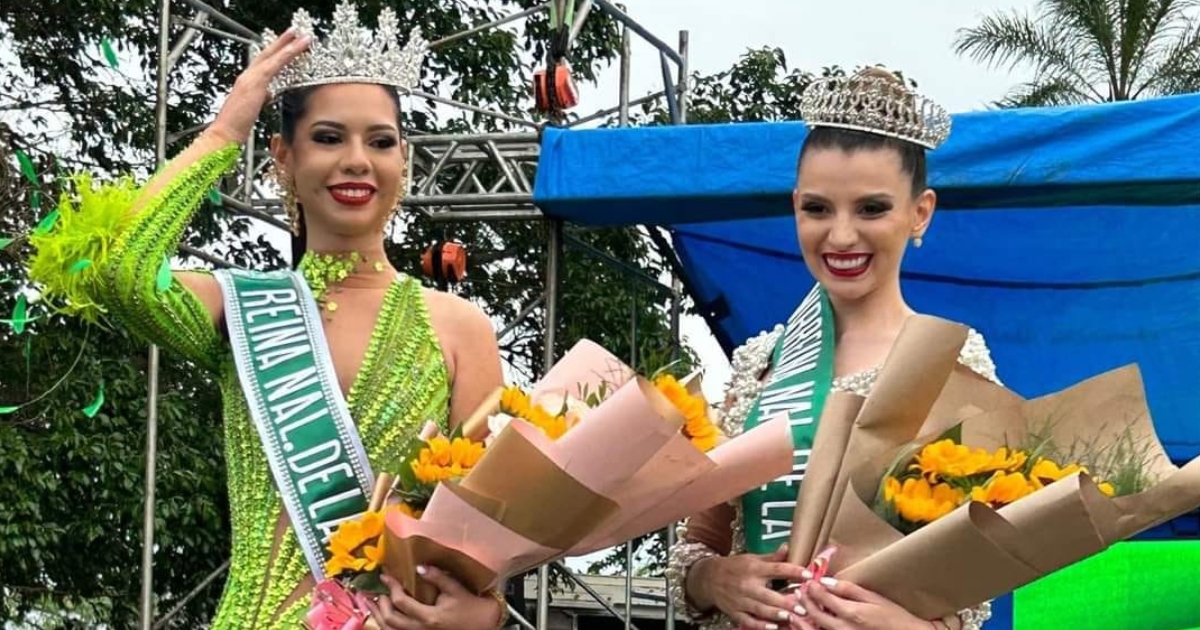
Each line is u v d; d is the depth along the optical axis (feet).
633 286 25.73
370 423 8.23
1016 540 6.81
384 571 7.27
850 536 7.27
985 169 17.24
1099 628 14.23
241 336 8.31
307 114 8.45
